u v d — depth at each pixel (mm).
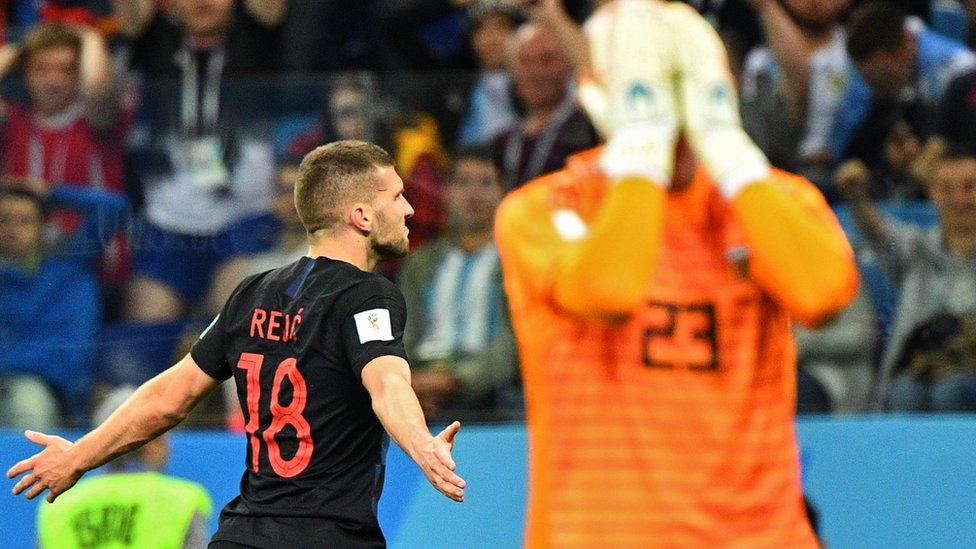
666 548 14719
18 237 21125
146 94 21297
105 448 12906
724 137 15078
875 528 19062
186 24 24203
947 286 19531
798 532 14961
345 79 20797
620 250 14562
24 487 12883
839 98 20312
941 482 19094
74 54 21328
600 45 16406
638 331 15062
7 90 21422
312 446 12227
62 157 21234
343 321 12289
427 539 19703
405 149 20422
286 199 20859
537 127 19984
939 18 22828
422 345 20078
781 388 15203
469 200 20125
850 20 20594
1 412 20812
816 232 14766
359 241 12977
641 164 14773
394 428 11555
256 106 21047
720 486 14836
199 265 20969
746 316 15117
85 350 20938
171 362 20844
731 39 21266
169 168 21141
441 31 25266
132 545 19125
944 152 19766
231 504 12609
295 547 11984
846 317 19641
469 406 19953
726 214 15289
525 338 15609
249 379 12523
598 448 15008
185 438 20312
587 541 14883
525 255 15398
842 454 19281
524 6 23797
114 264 21047
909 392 19484
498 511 19578
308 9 24562
